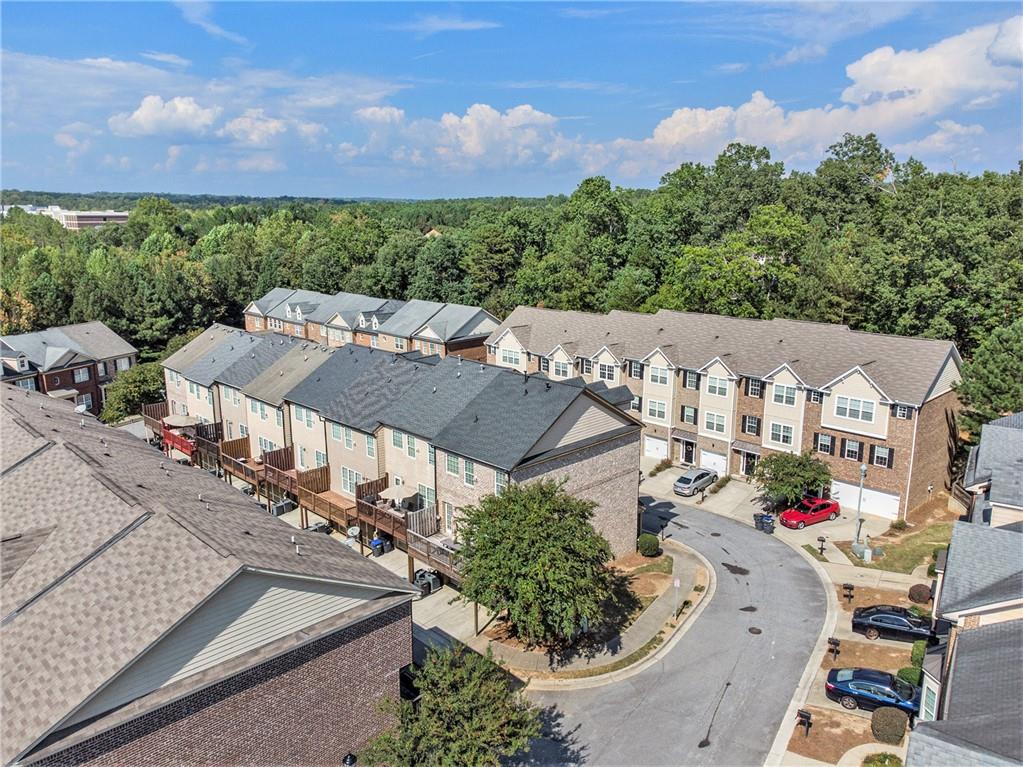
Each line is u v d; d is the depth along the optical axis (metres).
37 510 24.09
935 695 23.09
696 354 53.09
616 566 38.03
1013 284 52.06
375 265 103.12
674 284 73.81
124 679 16.97
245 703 19.19
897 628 29.78
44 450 29.16
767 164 91.19
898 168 98.94
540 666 29.08
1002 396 42.38
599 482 37.41
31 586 19.56
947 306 53.03
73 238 161.62
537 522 27.98
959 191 73.94
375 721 22.69
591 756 23.83
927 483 44.53
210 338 64.38
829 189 90.88
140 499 23.45
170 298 91.38
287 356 54.38
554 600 27.27
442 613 33.53
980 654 20.12
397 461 40.59
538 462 33.78
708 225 85.31
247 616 19.23
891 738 23.72
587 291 79.81
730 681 27.69
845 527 42.56
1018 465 28.73
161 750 17.59
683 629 31.50
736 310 65.50
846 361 46.06
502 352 66.12
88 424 37.62
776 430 48.53
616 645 30.34
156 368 68.31
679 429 54.31
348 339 85.75
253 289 109.75
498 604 28.33
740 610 33.03
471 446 35.38
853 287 60.53
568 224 97.81
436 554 34.53
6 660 17.27
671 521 44.22
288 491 45.25
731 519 44.34
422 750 19.56
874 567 37.22
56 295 88.00
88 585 19.14
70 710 15.87
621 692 27.27
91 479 25.34
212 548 19.72
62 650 17.25
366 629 22.06
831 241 78.75
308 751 20.94
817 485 43.38
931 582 35.19
